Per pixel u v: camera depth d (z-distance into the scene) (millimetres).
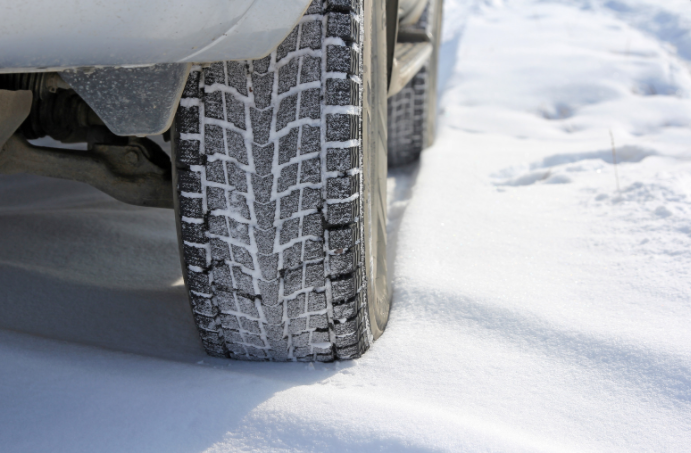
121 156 1338
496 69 4473
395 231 2053
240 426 941
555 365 1178
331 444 903
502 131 3322
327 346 1198
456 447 876
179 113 1036
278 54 1011
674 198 1872
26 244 1791
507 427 985
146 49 792
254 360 1255
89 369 1075
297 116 1026
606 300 1391
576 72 4180
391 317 1438
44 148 1331
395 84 1760
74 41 727
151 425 943
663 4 6320
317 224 1078
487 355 1223
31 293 1425
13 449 885
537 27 5965
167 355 1265
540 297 1421
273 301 1121
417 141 2887
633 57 4477
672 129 3039
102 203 2336
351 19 1014
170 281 1701
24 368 1056
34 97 1320
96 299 1477
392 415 951
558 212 1993
